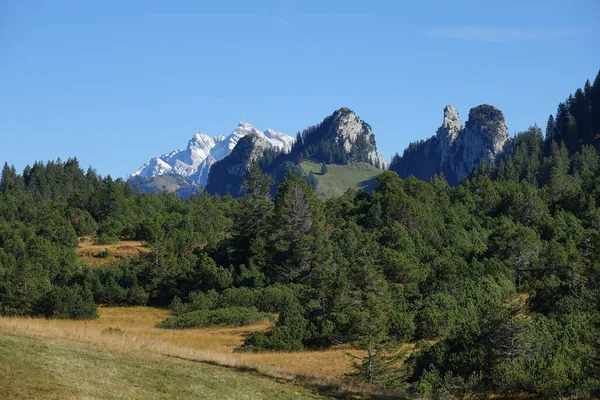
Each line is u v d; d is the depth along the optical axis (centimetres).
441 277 7481
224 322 7044
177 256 9388
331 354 5653
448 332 5838
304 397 2856
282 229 9131
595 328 4309
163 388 2545
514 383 3822
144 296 8444
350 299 6525
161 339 5969
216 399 2534
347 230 9769
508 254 8412
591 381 3581
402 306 6669
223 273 8625
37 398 2061
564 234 9438
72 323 6931
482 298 6712
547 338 4369
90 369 2603
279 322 6375
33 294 7331
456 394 3922
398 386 4153
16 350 2633
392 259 8044
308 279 8338
